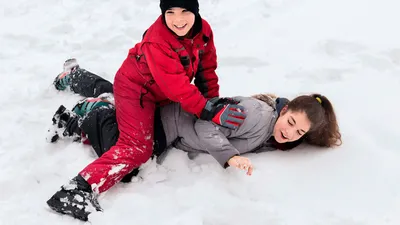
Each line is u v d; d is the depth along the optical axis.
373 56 3.12
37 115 2.65
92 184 2.02
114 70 3.18
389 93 2.76
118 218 1.93
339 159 2.27
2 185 2.10
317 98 2.31
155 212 1.96
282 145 2.36
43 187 2.13
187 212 1.95
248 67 3.18
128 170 2.13
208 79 2.56
